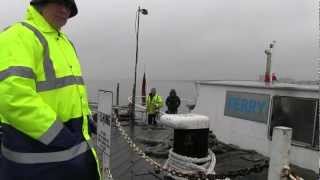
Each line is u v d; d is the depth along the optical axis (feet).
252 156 24.62
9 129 8.09
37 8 8.57
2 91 7.25
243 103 27.37
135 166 23.44
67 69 8.55
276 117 24.22
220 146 26.68
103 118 13.62
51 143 7.59
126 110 51.21
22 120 7.34
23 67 7.57
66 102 8.39
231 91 28.73
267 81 30.50
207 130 20.27
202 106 32.42
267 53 30.83
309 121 21.99
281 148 12.54
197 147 19.98
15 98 7.27
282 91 23.98
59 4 8.53
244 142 27.09
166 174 20.42
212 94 31.17
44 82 8.14
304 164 22.06
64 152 7.95
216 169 22.17
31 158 7.93
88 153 8.51
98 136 14.21
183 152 19.93
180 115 20.70
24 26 8.11
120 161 24.72
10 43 7.77
